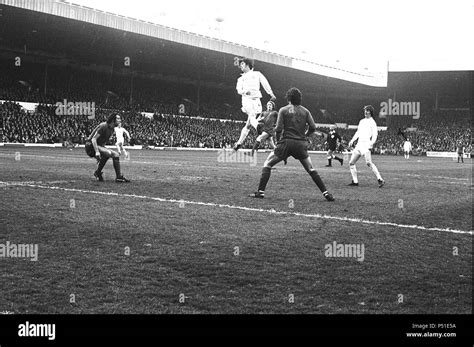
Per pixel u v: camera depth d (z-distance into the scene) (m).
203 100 75.00
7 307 3.90
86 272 4.74
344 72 71.56
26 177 13.10
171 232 6.43
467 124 75.88
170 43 54.16
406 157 47.78
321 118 81.94
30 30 48.91
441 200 10.52
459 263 5.30
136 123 57.41
